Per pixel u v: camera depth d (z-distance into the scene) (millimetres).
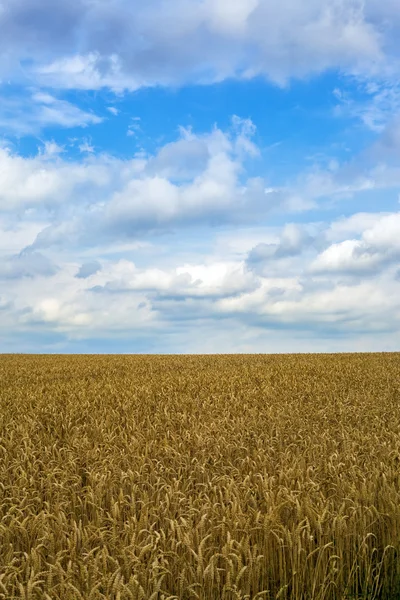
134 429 12766
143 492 7328
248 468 9227
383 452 9672
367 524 6996
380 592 6457
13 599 5129
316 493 7457
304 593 6168
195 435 11289
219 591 5676
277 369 26750
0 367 31969
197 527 6199
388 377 22625
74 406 15914
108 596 4957
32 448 10734
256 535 6574
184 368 29859
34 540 6367
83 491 8312
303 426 12758
